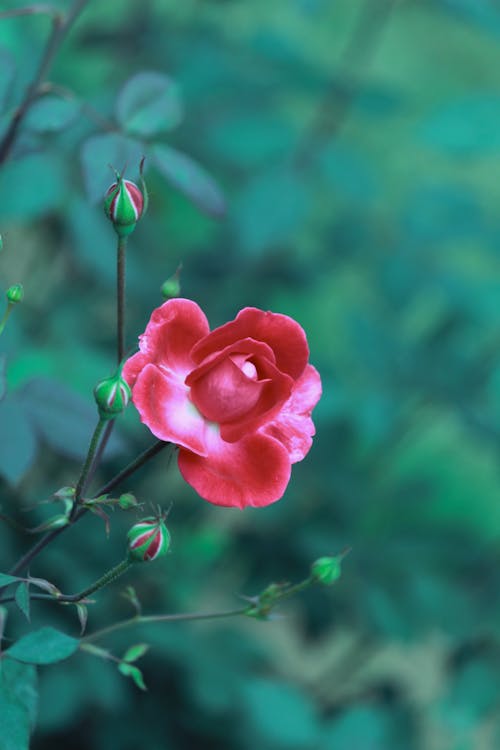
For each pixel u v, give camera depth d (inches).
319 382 34.0
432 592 56.3
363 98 56.4
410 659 71.2
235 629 55.2
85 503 33.6
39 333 52.3
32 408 37.6
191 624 54.1
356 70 59.2
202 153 54.7
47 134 42.5
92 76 55.5
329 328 67.7
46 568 45.6
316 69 56.4
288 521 57.4
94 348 48.9
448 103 54.3
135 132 38.2
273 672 60.7
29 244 56.4
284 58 56.4
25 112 38.3
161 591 52.2
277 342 33.0
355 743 51.9
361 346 57.5
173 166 38.1
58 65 53.8
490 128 53.2
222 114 55.1
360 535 58.2
